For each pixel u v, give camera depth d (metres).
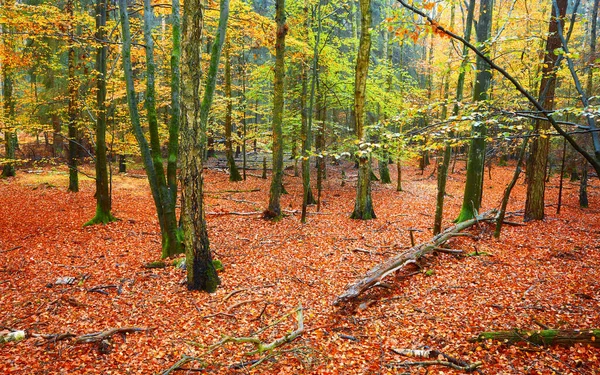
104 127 13.34
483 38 10.54
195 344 6.05
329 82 18.03
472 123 4.21
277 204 14.40
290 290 8.09
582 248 9.38
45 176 20.62
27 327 6.50
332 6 17.20
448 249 9.66
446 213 15.38
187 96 7.45
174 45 9.56
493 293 7.18
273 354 5.73
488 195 19.69
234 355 5.82
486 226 11.70
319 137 19.77
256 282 8.51
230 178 23.58
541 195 12.65
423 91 19.80
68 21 11.77
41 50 17.73
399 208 16.70
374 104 19.05
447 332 6.02
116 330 6.27
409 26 3.80
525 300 6.70
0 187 18.12
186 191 7.82
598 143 3.51
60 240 11.68
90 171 22.98
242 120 23.89
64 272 9.09
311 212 15.90
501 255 9.23
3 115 17.17
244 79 23.30
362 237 11.84
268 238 12.07
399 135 4.83
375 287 7.97
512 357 5.16
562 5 9.62
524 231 11.33
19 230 12.50
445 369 5.11
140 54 15.19
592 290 6.75
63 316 6.95
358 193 14.38
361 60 12.70
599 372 4.60
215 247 11.17
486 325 6.05
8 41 13.99
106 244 11.41
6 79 18.45
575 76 3.96
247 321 6.85
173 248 10.12
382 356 5.57
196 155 7.71
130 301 7.57
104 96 13.28
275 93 13.72
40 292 7.94
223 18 7.81
